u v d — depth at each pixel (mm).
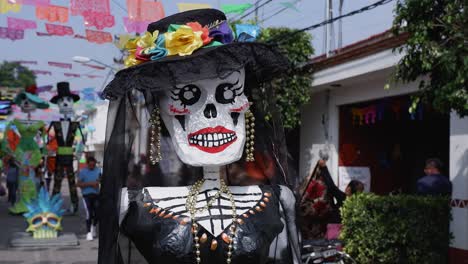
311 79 10383
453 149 6840
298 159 12359
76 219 13258
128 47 2990
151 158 2994
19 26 6457
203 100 2867
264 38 9789
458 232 6574
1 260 8125
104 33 6340
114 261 2844
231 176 3164
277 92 10070
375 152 10961
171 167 3074
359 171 10828
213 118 2854
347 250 6793
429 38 5023
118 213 2867
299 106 10703
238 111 2924
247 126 3113
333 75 9703
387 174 11000
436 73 5070
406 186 11047
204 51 2717
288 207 3123
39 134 15523
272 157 3244
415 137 11070
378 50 8234
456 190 6719
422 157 10859
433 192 6742
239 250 2701
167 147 3072
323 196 6918
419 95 5258
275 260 3035
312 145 11695
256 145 3230
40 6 5543
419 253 6363
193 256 2691
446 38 4930
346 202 6883
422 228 6340
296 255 3102
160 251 2691
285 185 3205
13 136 14484
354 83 9953
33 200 10805
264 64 3125
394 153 11023
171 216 2770
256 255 2734
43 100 14555
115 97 2869
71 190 13555
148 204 2840
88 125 23203
